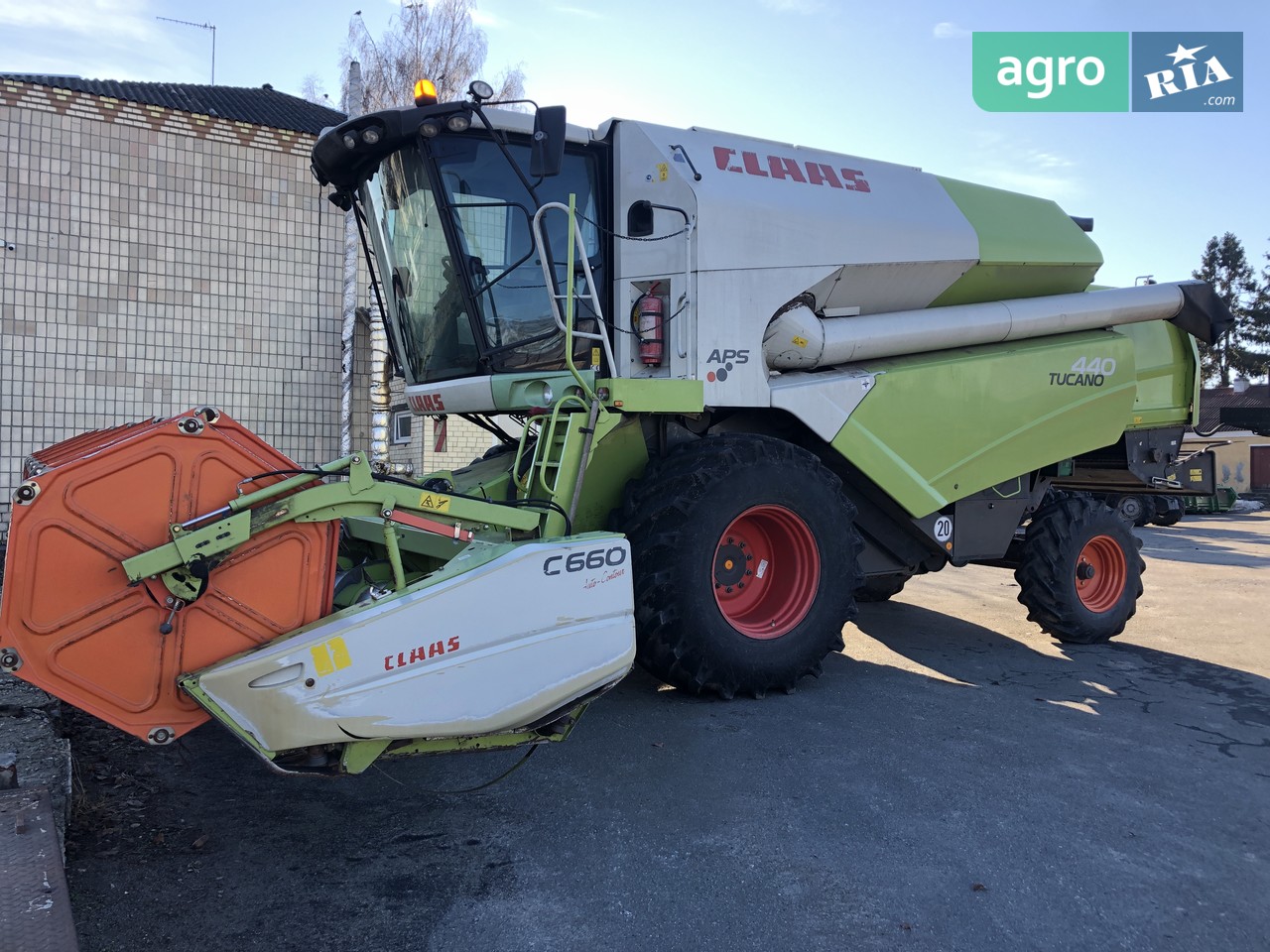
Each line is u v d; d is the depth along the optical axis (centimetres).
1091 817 317
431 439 1104
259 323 1013
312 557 274
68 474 237
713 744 379
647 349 450
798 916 244
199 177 977
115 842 274
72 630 237
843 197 512
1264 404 3478
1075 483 844
